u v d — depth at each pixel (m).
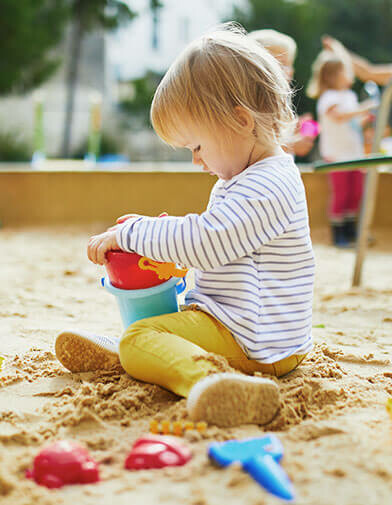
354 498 0.69
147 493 0.71
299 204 1.09
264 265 1.07
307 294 1.10
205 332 1.04
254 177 1.06
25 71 11.05
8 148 10.73
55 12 11.07
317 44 13.18
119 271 1.09
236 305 1.05
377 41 13.91
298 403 0.97
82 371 1.17
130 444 0.85
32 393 1.07
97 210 4.16
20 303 1.89
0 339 1.44
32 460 0.79
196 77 1.08
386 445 0.82
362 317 1.73
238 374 0.90
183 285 1.19
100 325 1.62
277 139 1.13
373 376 1.15
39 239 3.51
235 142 1.10
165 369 0.97
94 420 0.91
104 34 12.62
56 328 1.56
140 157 12.07
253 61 1.11
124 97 13.00
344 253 3.22
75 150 11.90
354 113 3.46
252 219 1.02
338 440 0.84
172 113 1.11
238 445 0.78
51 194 4.14
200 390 0.86
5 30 10.54
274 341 1.06
